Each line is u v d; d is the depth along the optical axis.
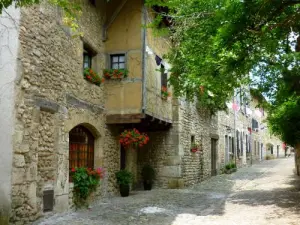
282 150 40.25
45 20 7.14
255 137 30.42
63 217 7.27
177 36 9.98
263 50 7.99
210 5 7.91
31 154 6.54
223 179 16.08
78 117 8.41
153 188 12.82
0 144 6.08
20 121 6.28
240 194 10.94
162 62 11.78
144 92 9.73
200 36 9.19
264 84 9.15
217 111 18.16
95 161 9.51
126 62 9.95
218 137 18.98
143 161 13.02
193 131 14.82
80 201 8.41
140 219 7.24
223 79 9.38
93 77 9.20
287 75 7.87
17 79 6.23
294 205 8.52
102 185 9.64
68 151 7.92
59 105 7.59
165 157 12.92
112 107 9.91
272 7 5.40
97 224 6.72
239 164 23.38
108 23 10.13
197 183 14.74
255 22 5.64
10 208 5.96
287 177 15.41
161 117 11.38
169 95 12.09
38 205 6.80
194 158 14.76
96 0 9.74
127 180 10.62
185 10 8.79
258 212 7.87
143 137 10.01
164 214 7.77
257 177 16.36
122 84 9.91
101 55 9.95
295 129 10.02
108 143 10.12
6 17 6.25
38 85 6.83
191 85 11.07
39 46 6.90
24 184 6.33
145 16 10.04
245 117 26.55
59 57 7.66
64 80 7.84
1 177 6.03
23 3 4.62
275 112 10.99
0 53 6.23
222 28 5.87
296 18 5.77
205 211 8.15
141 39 9.93
